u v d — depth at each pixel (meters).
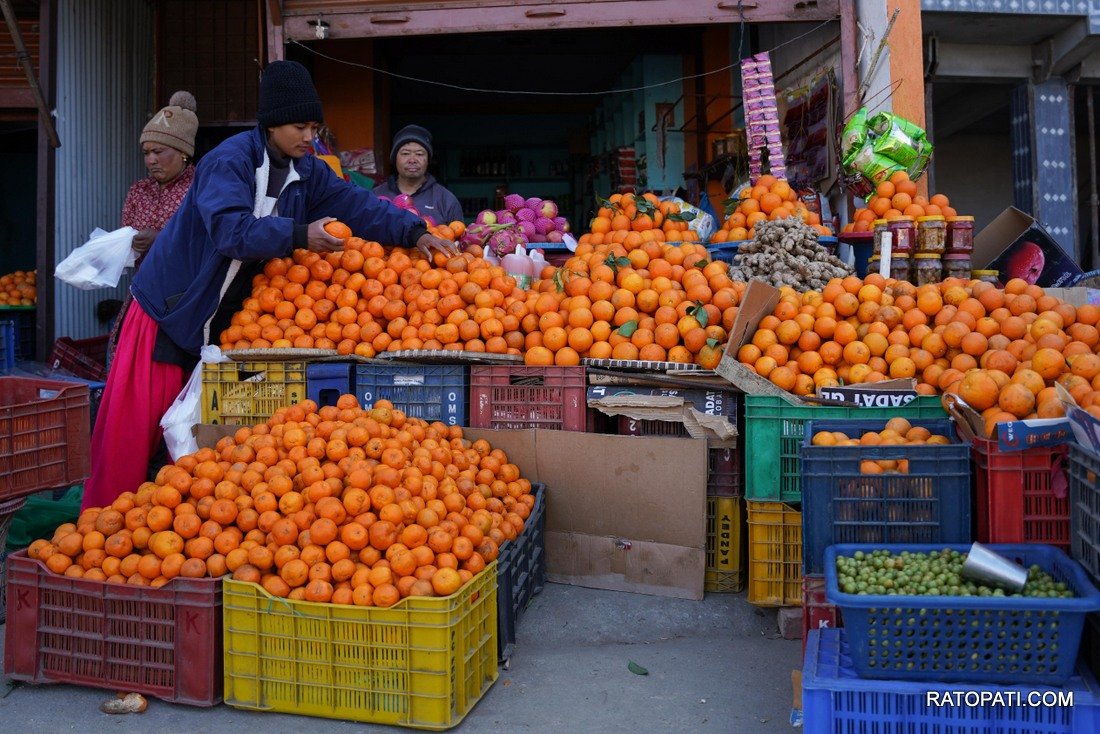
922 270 4.91
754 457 3.70
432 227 5.10
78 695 3.17
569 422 4.12
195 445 4.28
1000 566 2.54
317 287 4.43
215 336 4.53
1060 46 7.50
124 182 8.32
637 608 3.82
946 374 3.52
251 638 3.02
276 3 6.31
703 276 4.25
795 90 7.43
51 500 4.86
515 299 4.37
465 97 12.73
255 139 4.30
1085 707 2.39
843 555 2.84
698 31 9.62
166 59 8.45
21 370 6.27
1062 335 3.36
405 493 3.15
